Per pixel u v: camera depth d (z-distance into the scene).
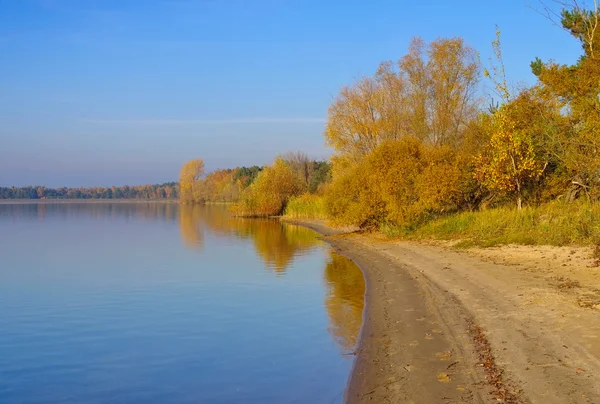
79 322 14.86
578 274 15.13
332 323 13.88
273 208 71.31
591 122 22.53
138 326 14.24
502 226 25.17
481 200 31.53
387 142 33.94
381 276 20.05
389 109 45.53
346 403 8.21
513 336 10.03
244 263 26.48
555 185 27.84
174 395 9.33
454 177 29.25
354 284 19.66
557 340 9.37
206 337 12.98
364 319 13.53
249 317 14.91
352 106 46.72
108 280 21.98
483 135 32.66
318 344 11.96
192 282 21.09
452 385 8.14
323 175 89.75
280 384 9.58
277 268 24.48
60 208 125.69
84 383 10.06
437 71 42.09
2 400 9.32
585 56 25.06
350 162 46.91
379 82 46.75
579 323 10.16
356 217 35.50
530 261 18.28
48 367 11.02
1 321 15.05
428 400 7.68
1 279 22.50
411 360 9.59
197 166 144.00
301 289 19.00
